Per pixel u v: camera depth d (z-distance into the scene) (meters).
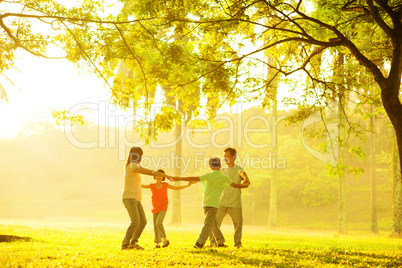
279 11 11.51
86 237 13.71
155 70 11.75
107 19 11.53
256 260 7.41
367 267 7.36
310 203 57.66
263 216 60.59
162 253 7.91
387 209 53.94
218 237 9.95
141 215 9.24
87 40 11.77
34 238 12.53
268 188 60.53
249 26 12.35
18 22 12.16
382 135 62.62
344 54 14.98
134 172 8.98
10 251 8.12
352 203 58.09
